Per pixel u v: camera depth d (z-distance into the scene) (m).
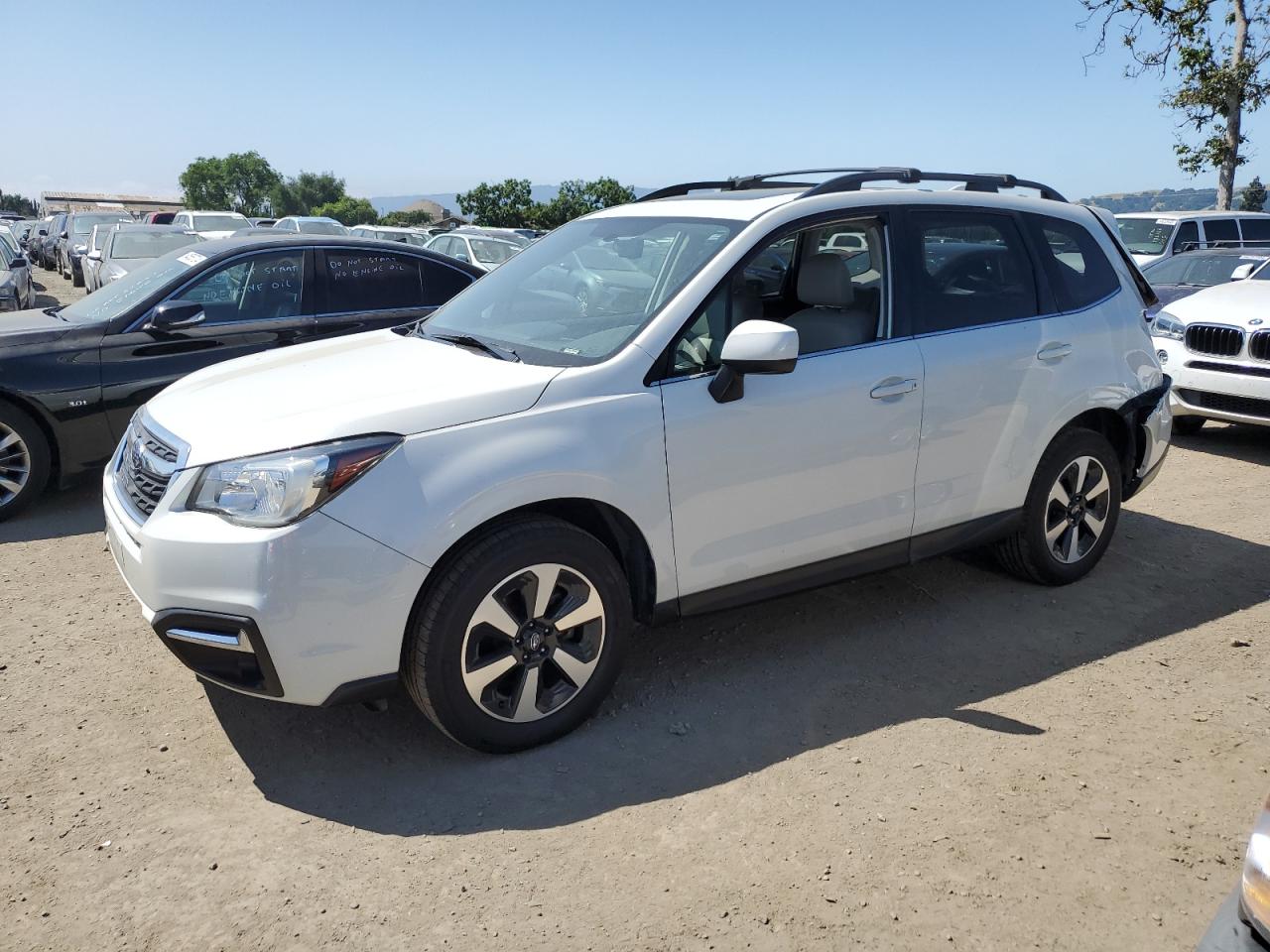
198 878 2.67
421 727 3.46
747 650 4.06
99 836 2.84
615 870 2.71
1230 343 7.19
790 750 3.31
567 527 3.20
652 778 3.14
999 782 3.11
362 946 2.42
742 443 3.52
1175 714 3.55
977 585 4.73
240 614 2.85
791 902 2.57
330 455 2.89
